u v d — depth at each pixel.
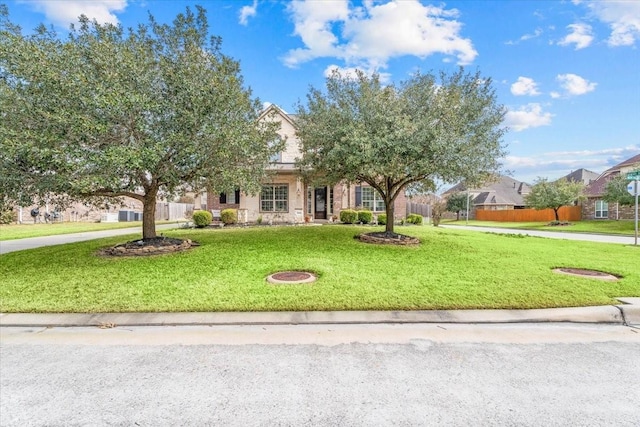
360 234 11.69
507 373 3.10
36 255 8.34
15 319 4.42
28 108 6.21
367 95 9.16
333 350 3.58
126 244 8.73
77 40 7.23
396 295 5.17
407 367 3.21
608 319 4.51
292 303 4.83
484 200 43.62
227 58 8.03
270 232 12.21
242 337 3.93
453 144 8.45
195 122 7.17
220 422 2.38
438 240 11.25
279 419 2.41
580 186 29.14
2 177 6.18
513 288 5.55
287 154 18.08
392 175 9.37
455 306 4.79
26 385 2.87
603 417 2.46
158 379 2.97
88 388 2.83
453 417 2.44
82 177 6.32
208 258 7.61
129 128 7.11
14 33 6.75
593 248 10.77
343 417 2.43
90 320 4.41
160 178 8.04
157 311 4.63
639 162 24.72
